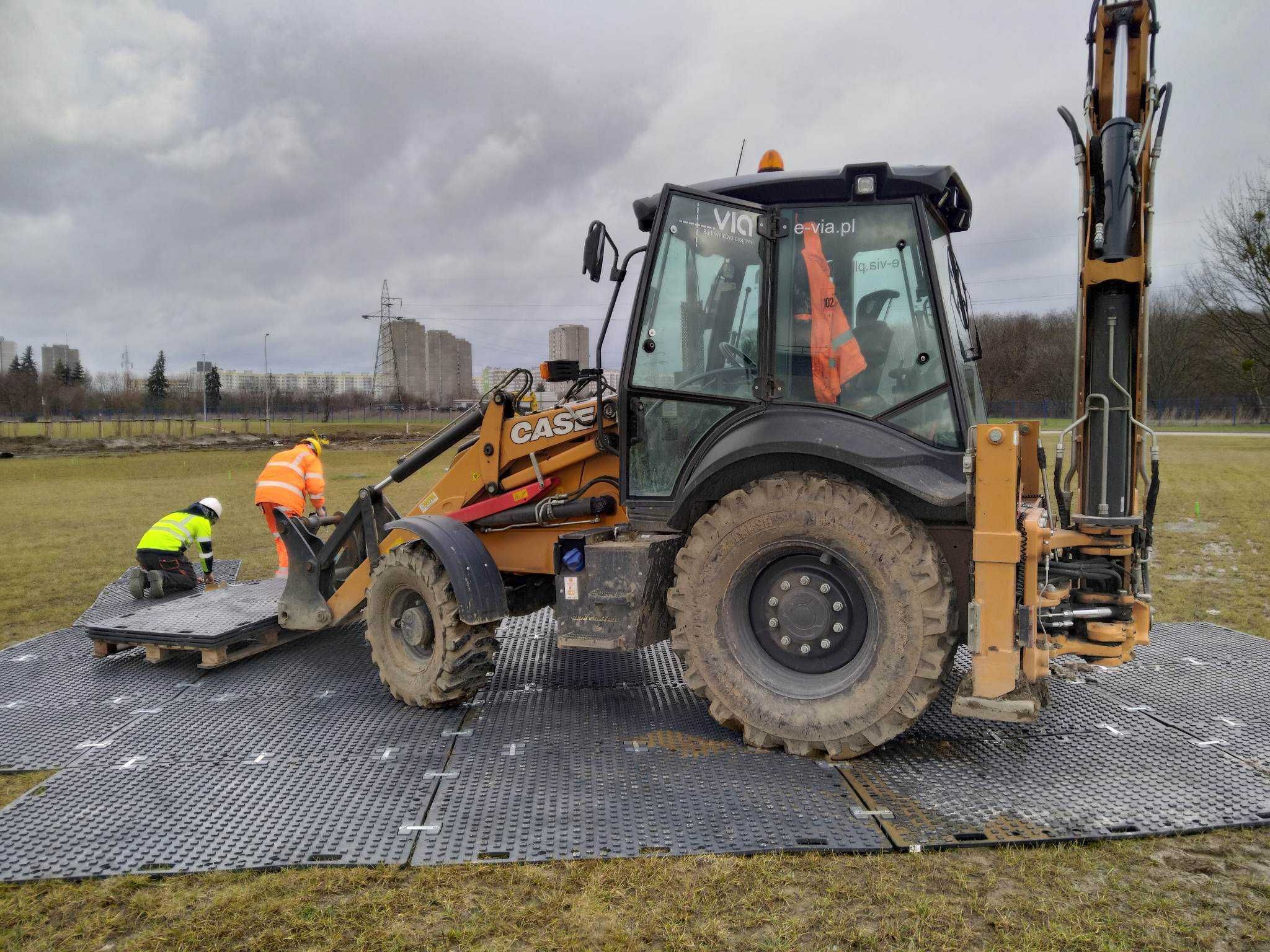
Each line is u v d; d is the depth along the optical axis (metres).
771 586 3.58
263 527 11.17
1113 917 2.39
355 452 29.53
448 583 4.14
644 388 3.89
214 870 2.73
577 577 3.82
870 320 3.60
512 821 3.00
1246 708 3.94
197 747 3.76
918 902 2.47
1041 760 3.41
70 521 12.30
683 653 3.65
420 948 2.34
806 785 3.22
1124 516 3.39
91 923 2.48
